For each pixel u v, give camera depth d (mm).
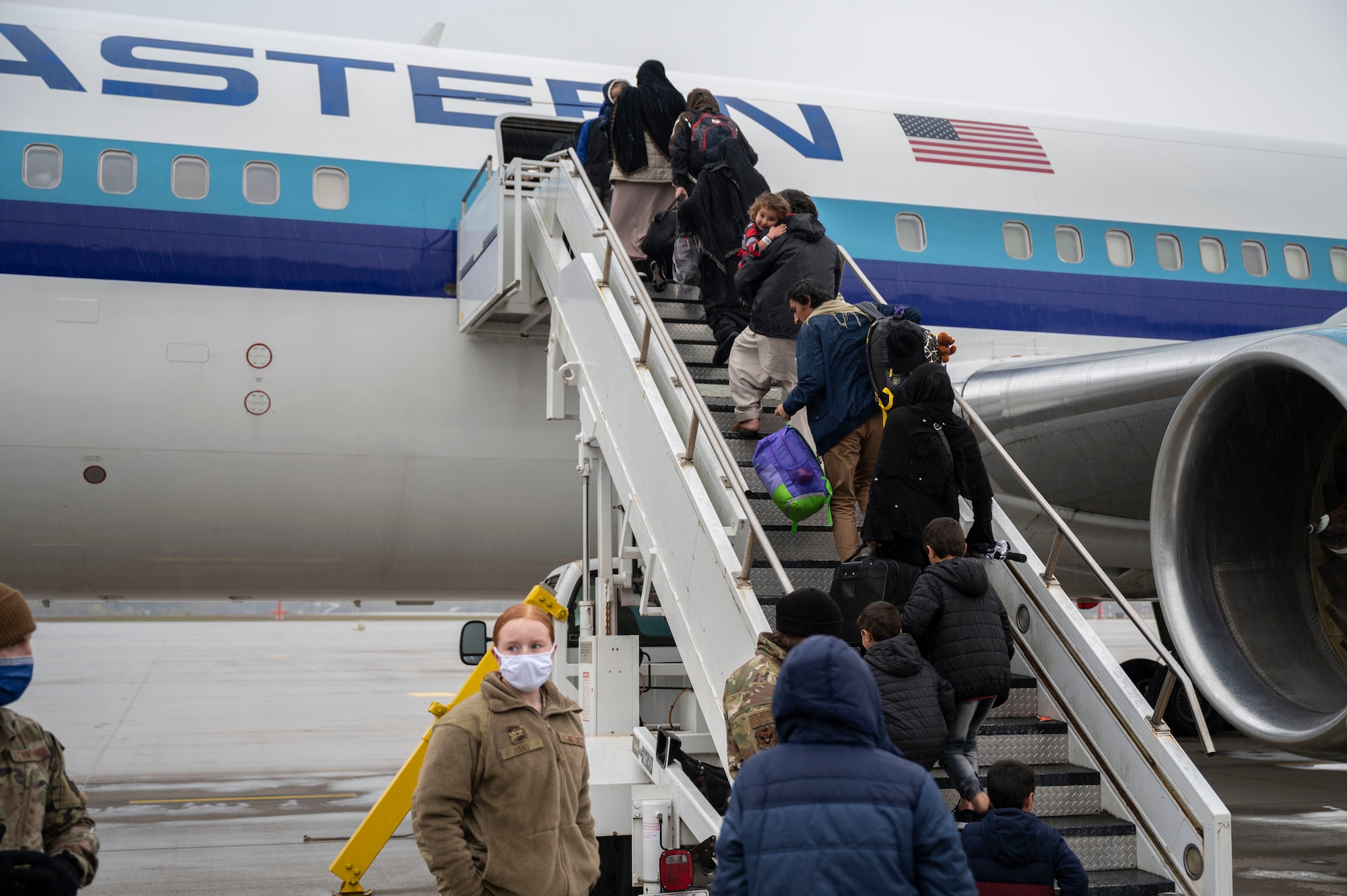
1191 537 5410
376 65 9055
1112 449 7461
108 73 8203
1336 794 10492
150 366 7781
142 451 7797
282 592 9047
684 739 6047
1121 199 10625
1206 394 5312
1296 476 5535
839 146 9812
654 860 5141
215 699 22891
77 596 8711
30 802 2684
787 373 5387
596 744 5852
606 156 7434
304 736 16672
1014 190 10242
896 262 9578
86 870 2754
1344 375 4734
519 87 9289
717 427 4676
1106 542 8891
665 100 7051
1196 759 12859
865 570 4309
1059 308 10070
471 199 8398
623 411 5418
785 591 4180
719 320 6168
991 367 8297
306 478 8156
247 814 9820
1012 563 5277
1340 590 5445
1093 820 4559
